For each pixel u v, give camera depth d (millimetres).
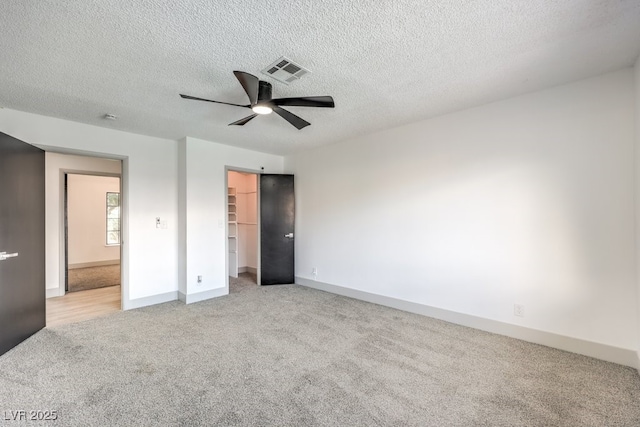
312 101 2373
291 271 5348
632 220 2398
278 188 5305
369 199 4219
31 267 3059
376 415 1850
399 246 3879
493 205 3086
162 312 3791
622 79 2422
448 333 3088
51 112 3215
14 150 2820
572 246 2658
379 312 3766
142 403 1953
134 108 3113
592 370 2354
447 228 3428
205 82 2533
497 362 2488
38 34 1850
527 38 1968
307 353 2662
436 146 3506
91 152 3662
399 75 2457
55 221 4605
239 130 3938
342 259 4598
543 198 2797
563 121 2682
